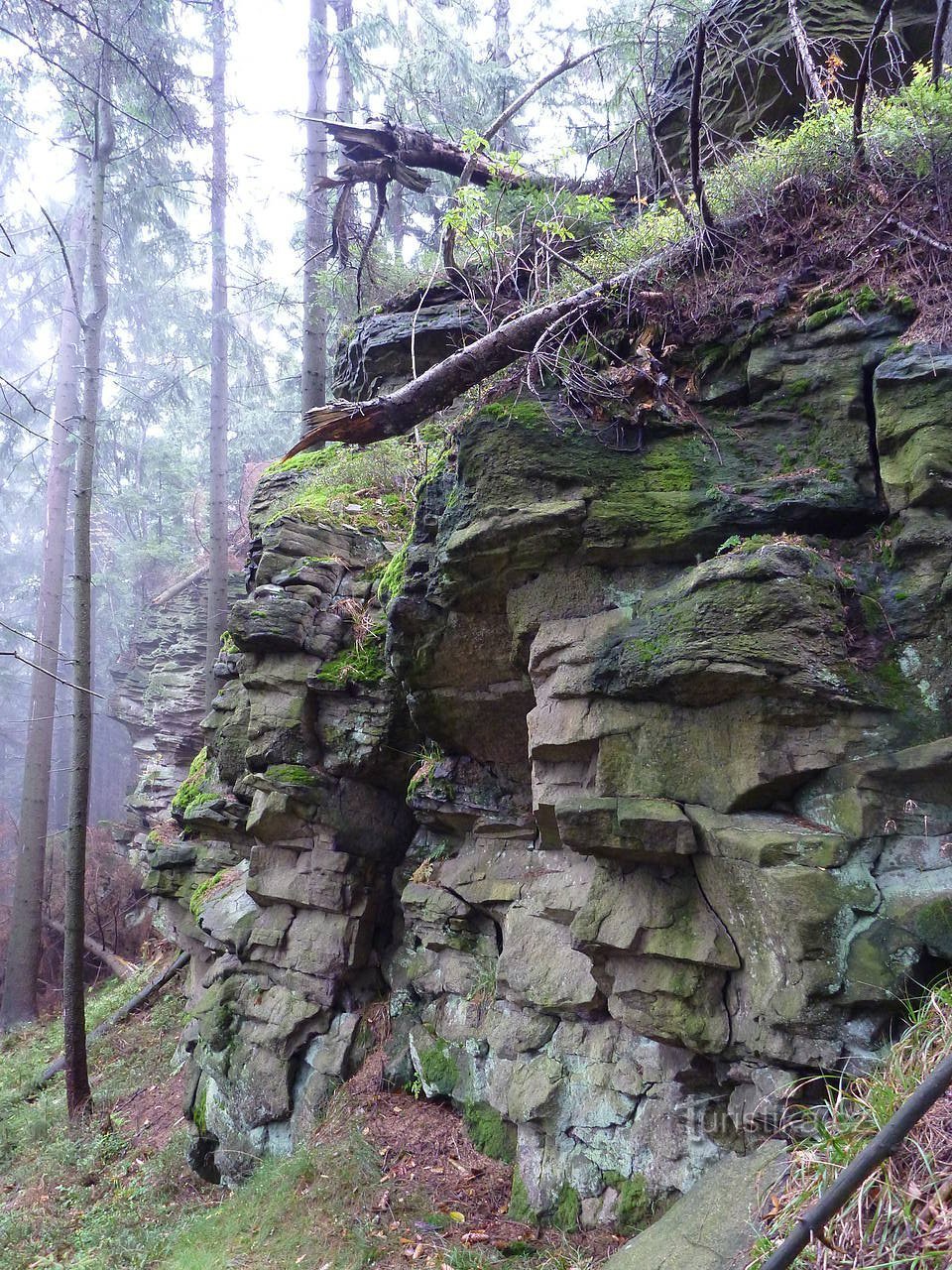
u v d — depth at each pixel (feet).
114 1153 24.11
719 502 12.33
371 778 19.61
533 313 14.90
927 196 12.50
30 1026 43.34
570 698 12.66
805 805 10.52
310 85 45.60
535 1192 13.19
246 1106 19.21
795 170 13.98
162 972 37.65
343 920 19.49
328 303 34.04
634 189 21.91
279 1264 13.65
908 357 11.23
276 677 20.02
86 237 60.23
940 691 10.17
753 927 10.27
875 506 11.51
